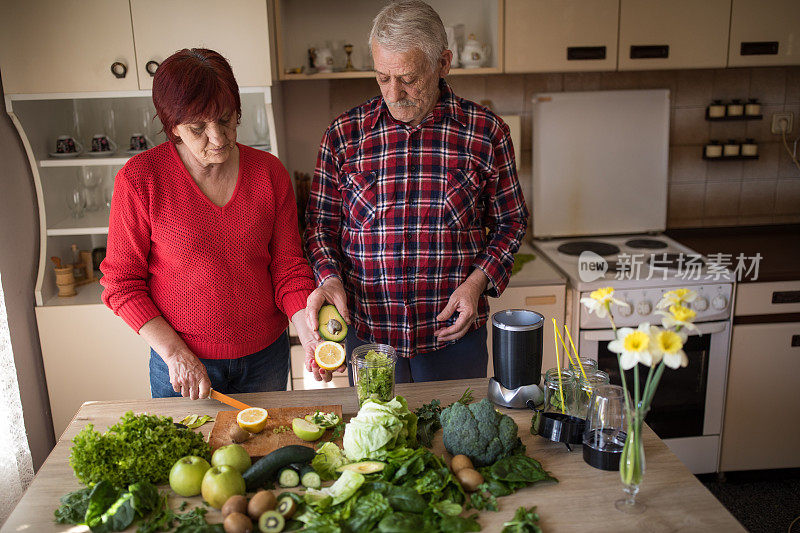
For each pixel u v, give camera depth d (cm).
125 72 235
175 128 154
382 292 187
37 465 250
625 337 112
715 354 263
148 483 122
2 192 232
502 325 150
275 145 251
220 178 169
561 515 117
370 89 299
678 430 271
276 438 139
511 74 303
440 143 182
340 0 287
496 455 131
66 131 268
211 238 169
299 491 124
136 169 163
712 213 322
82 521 119
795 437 274
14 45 230
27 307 246
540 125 304
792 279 258
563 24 265
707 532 113
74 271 274
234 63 238
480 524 115
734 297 259
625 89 306
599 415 130
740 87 309
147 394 259
